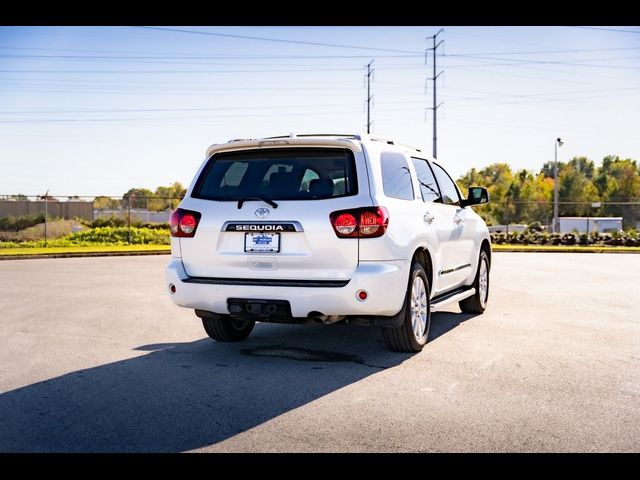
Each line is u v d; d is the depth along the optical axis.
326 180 5.54
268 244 5.55
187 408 4.40
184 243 5.91
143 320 8.04
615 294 10.94
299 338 6.93
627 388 4.95
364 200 5.41
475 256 8.21
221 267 5.74
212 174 5.99
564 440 3.80
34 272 14.55
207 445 3.71
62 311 8.73
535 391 4.84
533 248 28.02
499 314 8.64
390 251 5.47
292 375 5.31
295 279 5.50
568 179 111.12
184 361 5.81
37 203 37.62
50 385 4.98
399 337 5.98
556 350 6.32
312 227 5.41
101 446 3.69
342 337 6.98
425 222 6.33
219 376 5.27
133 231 29.23
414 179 6.49
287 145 5.75
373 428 4.00
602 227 52.47
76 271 14.86
